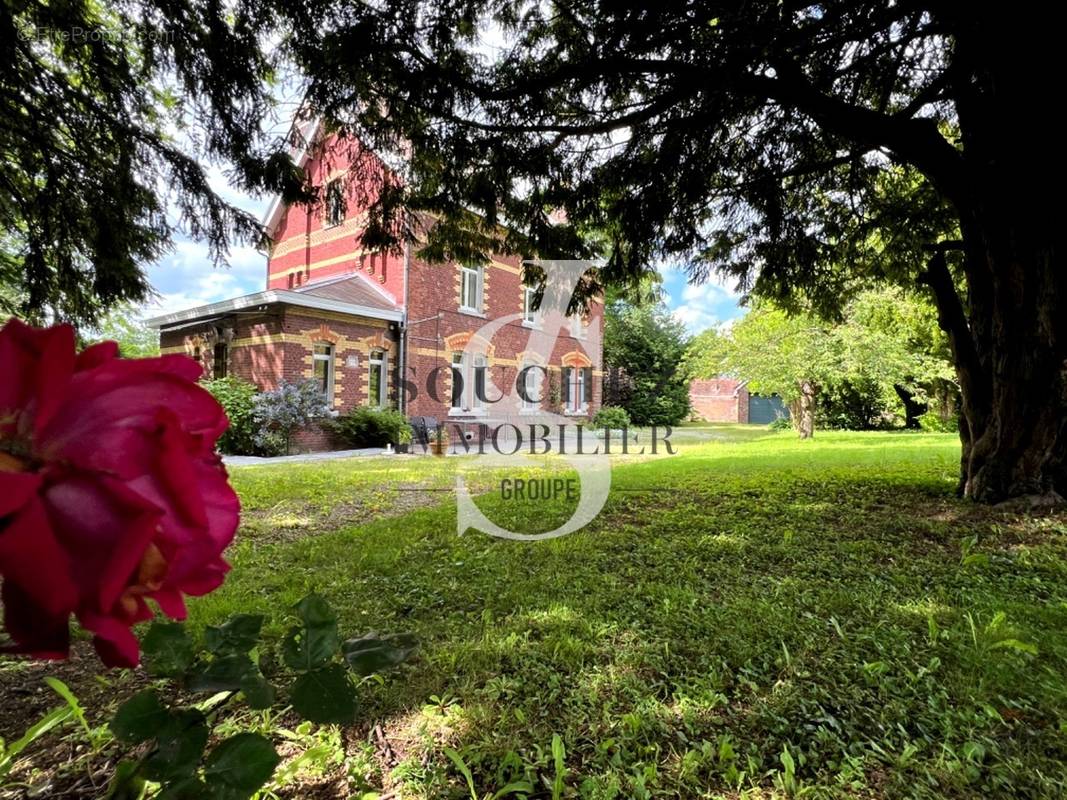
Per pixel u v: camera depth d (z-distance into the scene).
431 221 10.22
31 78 3.91
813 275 6.84
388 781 1.43
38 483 0.34
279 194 4.34
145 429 0.40
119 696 1.82
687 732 1.63
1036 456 4.39
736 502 5.11
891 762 1.48
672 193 5.23
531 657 2.09
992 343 4.61
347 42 3.34
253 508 5.48
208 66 3.62
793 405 16.88
